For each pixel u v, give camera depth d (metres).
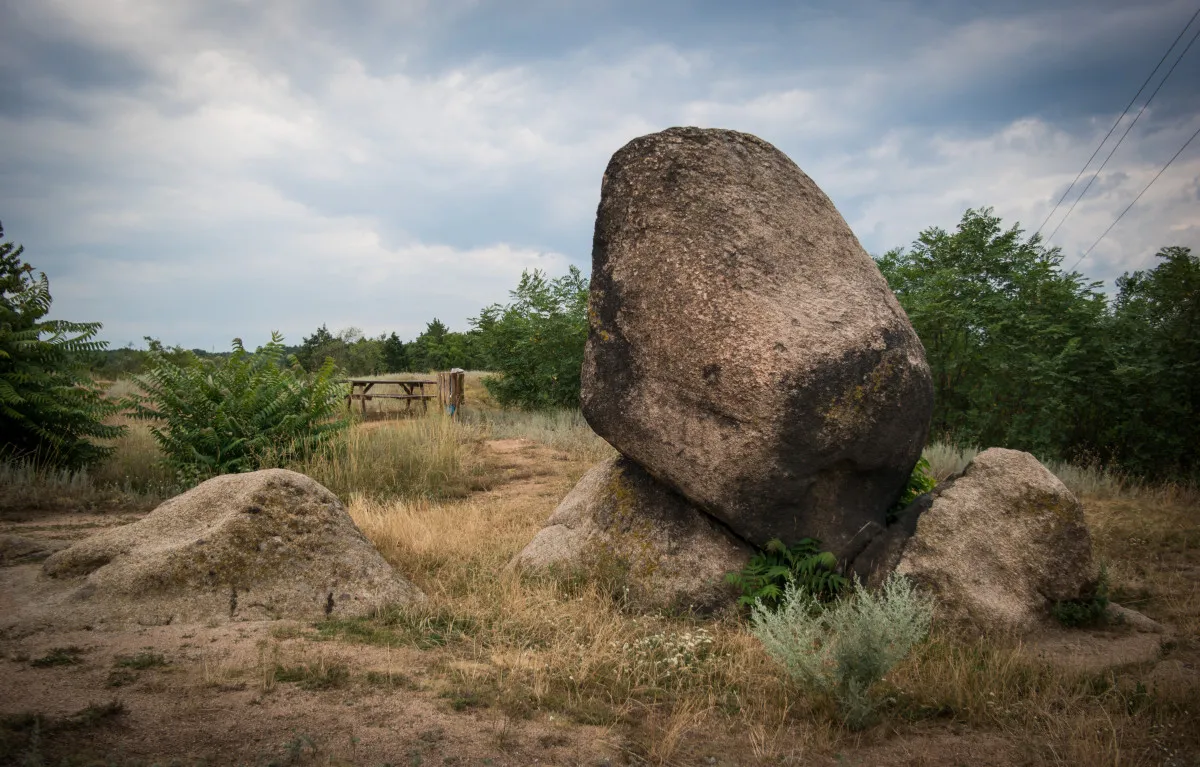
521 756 3.12
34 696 3.32
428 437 12.34
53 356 9.97
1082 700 3.90
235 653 4.00
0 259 10.05
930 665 4.27
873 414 5.27
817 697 3.77
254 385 10.10
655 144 5.93
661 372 5.58
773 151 6.04
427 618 4.79
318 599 4.84
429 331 47.66
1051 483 5.48
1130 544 7.66
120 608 4.45
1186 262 11.67
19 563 5.61
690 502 5.75
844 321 5.34
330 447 10.38
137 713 3.22
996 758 3.32
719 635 4.89
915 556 5.30
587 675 4.01
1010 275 14.14
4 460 9.56
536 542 6.32
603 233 6.06
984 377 13.40
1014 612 5.05
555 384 19.20
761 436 5.16
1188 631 5.11
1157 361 11.42
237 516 4.95
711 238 5.56
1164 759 3.24
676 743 3.37
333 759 2.94
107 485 9.48
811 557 5.24
